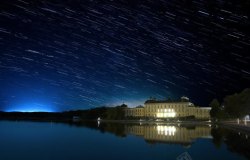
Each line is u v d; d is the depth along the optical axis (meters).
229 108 167.12
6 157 51.00
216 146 60.69
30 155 52.81
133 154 52.62
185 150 55.97
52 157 50.78
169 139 76.25
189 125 151.25
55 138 82.69
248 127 102.75
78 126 148.12
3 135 93.12
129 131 107.94
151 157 49.19
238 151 53.47
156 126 144.25
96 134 94.94
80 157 50.38
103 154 53.12
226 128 117.38
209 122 183.12
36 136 89.19
